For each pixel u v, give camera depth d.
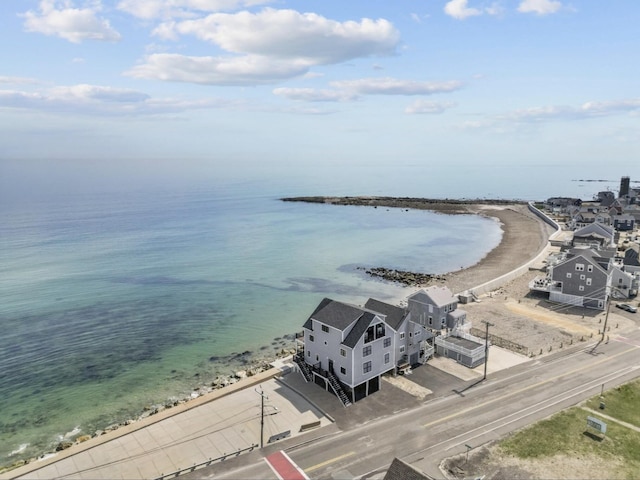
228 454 36.56
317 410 43.16
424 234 160.25
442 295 63.53
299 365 50.03
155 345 65.38
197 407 44.38
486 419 41.00
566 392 45.69
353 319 45.25
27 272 104.00
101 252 126.12
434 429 39.56
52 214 195.12
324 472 34.16
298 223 184.38
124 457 36.81
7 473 35.31
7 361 59.75
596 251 88.88
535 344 58.50
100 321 74.75
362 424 40.50
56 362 59.56
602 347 57.03
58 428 44.50
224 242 143.75
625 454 35.78
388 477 28.22
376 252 130.75
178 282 98.38
